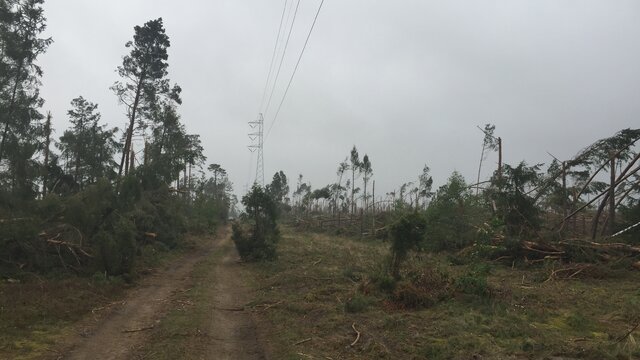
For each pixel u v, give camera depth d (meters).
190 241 32.62
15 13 25.22
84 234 19.36
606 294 14.05
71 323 11.36
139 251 22.20
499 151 28.89
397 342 9.24
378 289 13.80
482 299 12.60
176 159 32.38
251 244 24.62
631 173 23.98
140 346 9.53
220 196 81.88
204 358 8.67
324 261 22.52
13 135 25.28
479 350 8.52
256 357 8.98
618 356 8.18
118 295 15.10
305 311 12.36
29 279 15.93
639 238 22.12
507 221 22.61
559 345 8.74
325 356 8.63
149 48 34.91
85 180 36.16
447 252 23.70
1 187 22.70
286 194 97.25
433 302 12.52
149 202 28.30
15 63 25.55
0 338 9.68
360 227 43.09
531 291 14.28
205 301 14.06
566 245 20.16
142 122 36.03
